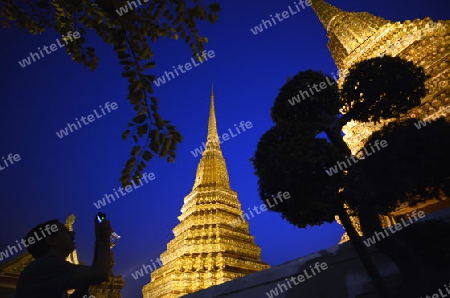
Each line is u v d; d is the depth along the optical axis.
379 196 5.66
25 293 2.92
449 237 5.39
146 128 4.15
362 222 5.92
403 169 5.60
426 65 18.20
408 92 6.79
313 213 5.66
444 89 16.05
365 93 6.94
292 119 7.13
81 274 3.00
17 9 5.04
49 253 3.43
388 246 5.51
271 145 5.96
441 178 5.57
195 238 39.34
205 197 44.41
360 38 25.88
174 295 33.88
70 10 4.79
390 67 6.70
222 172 50.53
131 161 4.21
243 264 36.22
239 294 9.77
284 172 5.23
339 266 8.00
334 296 7.70
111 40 4.14
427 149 5.51
